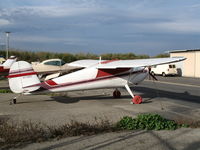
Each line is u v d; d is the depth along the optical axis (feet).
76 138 18.44
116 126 21.21
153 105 34.76
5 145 16.80
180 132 20.20
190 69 104.17
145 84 66.33
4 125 20.88
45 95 43.11
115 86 37.42
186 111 30.71
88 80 35.40
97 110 30.45
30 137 17.99
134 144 17.17
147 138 18.53
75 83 34.68
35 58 141.28
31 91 32.50
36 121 24.23
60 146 16.70
